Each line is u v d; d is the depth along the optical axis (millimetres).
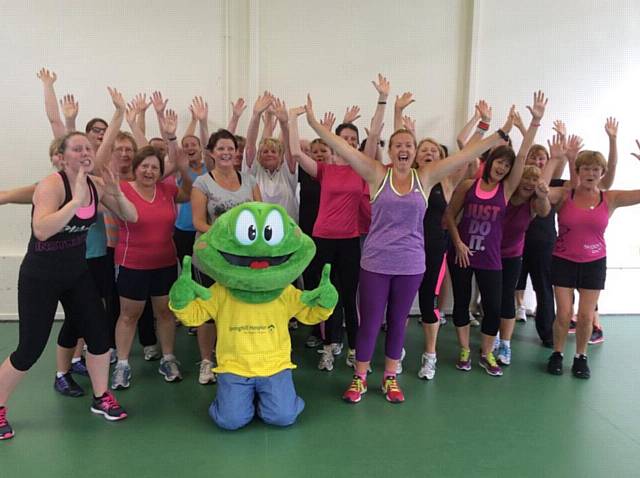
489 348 3406
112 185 2461
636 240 4859
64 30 4121
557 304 3418
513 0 4434
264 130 3830
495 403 2926
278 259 2477
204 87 4316
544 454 2391
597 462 2332
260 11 4246
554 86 4598
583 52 4574
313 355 3662
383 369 3414
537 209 3328
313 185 3635
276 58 4324
